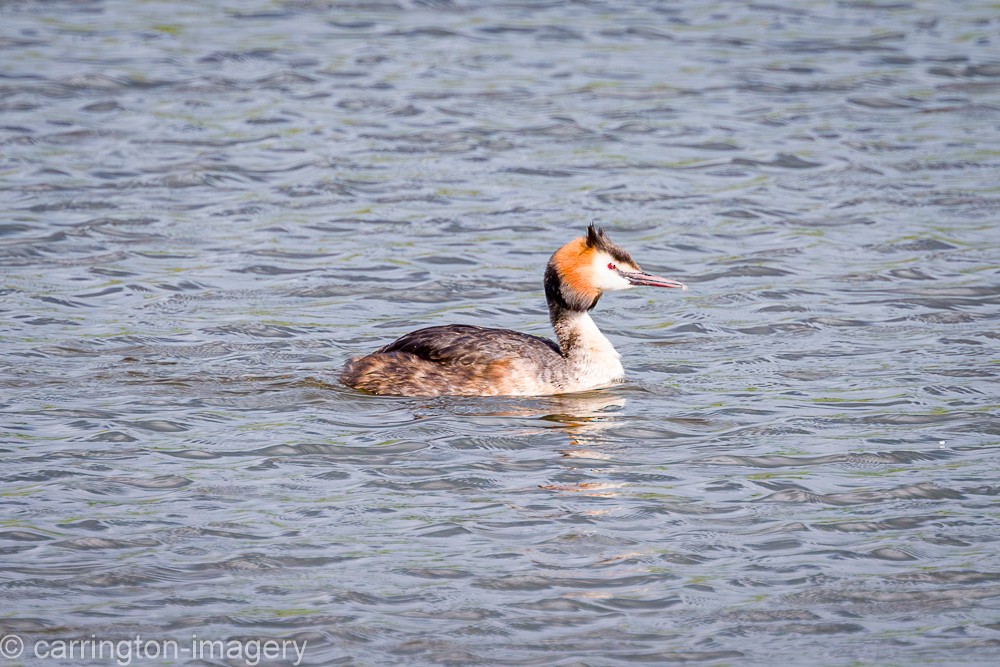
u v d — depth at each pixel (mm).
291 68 29781
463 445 13836
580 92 28562
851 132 26141
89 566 11273
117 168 24000
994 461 13406
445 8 34844
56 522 12000
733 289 19125
